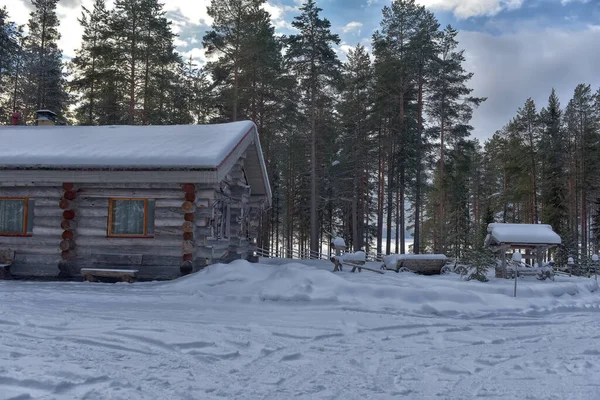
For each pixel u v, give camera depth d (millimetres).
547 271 14711
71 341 5688
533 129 43812
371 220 43344
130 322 6953
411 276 13562
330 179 35969
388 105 33938
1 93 40344
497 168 51188
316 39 31094
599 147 40906
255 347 5875
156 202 12703
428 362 5570
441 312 8992
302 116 33094
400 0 35312
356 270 16328
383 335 7004
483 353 6117
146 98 31562
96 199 12938
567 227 30469
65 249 12562
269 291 9711
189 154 12211
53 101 40031
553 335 7484
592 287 13344
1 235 13055
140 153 12461
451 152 34656
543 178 40469
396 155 34062
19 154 12781
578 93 43938
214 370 4836
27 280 12602
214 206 13227
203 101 33656
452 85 34531
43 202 13000
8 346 5336
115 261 12656
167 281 11836
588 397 4355
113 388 4082
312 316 8172
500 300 10016
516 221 49062
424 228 43219
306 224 41906
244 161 17438
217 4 30859
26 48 40344
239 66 31188
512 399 4277
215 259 13070
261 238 33375
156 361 5023
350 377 4824
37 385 4000
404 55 33750
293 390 4316
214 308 8695
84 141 14156
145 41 31516
